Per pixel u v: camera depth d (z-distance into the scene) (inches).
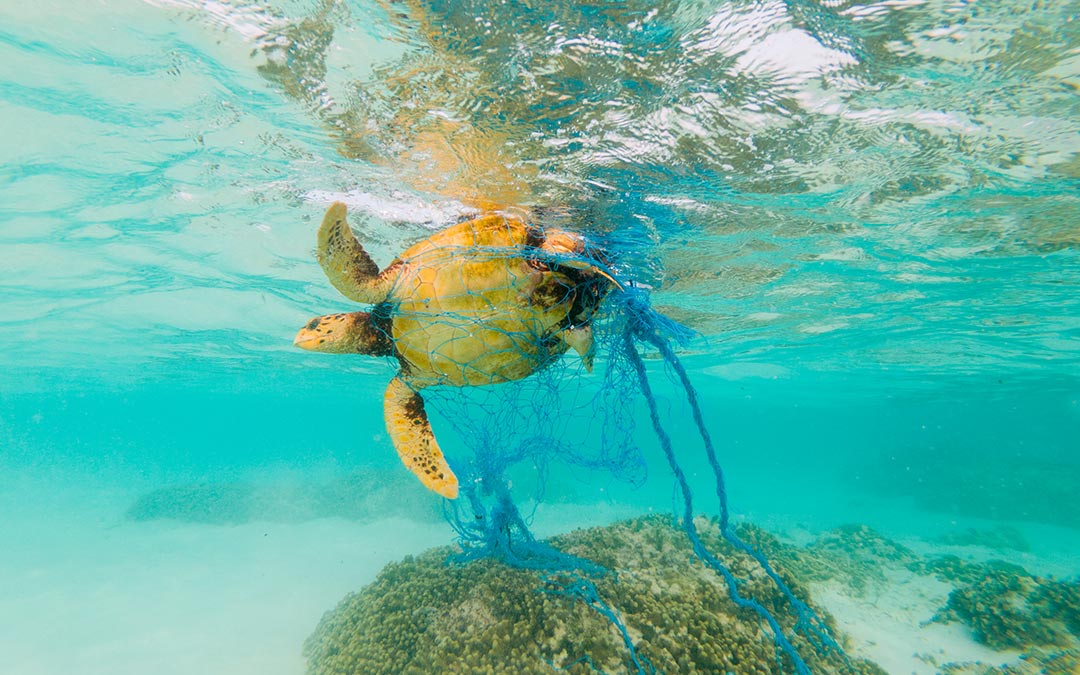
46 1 36.0
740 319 125.4
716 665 55.8
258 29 38.0
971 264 85.0
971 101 42.1
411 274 37.1
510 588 68.8
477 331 37.0
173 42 39.9
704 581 73.8
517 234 40.5
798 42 36.1
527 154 50.2
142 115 49.4
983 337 141.3
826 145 48.6
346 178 58.2
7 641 81.3
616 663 56.4
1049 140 47.5
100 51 40.9
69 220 73.3
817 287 99.8
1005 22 33.7
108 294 112.3
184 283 104.3
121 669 73.1
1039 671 74.9
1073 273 86.6
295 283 102.7
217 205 68.1
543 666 56.0
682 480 50.9
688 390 50.8
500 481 68.7
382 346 40.6
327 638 74.3
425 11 34.7
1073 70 37.8
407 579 82.0
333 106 45.7
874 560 137.9
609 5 33.2
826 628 72.3
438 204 62.1
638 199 59.3
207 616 93.4
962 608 94.8
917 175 54.7
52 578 113.4
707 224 67.2
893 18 33.8
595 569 69.3
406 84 42.0
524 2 33.3
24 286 105.7
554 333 40.5
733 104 42.6
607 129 46.0
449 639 61.7
